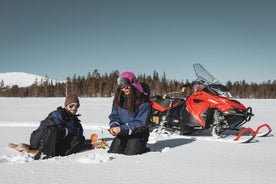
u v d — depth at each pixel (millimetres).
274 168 3475
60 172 3068
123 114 4297
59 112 4363
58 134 4184
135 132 4152
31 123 8617
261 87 83688
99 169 3213
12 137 6184
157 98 7598
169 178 2930
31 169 3162
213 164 3637
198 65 7410
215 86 6824
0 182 2709
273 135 6996
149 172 3137
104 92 76750
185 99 7184
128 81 4215
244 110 6492
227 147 5113
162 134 6574
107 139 6047
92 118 10969
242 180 2912
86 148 4777
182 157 4062
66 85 81188
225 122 6543
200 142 5660
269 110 16406
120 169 3232
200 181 2850
